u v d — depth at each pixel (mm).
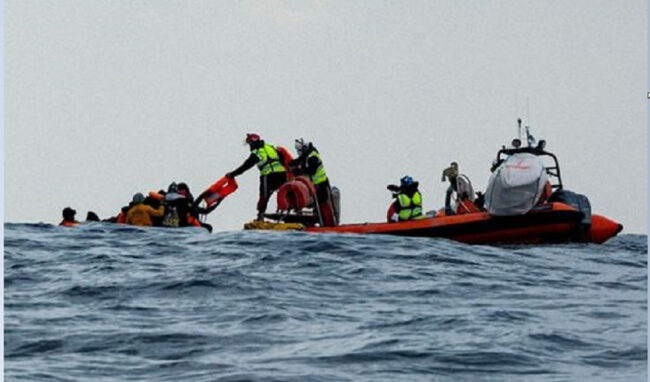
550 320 25422
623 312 26828
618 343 22578
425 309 26891
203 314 25688
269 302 27281
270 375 19438
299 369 19938
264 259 34688
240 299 27688
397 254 36844
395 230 43094
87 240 39875
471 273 33750
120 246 38312
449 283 31547
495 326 24422
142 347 21953
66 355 21281
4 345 22109
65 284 29953
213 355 21203
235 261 34375
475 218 43188
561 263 37438
